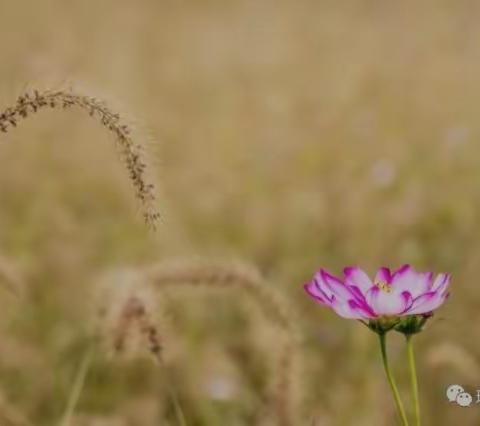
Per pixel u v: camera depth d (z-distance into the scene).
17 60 14.99
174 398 5.80
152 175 4.33
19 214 11.17
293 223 10.92
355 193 11.18
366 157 12.61
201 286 5.95
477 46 17.64
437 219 10.87
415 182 11.63
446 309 8.91
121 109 4.41
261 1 23.73
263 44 18.55
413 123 14.20
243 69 17.33
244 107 15.14
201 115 14.94
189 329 8.41
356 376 8.06
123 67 16.70
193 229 11.37
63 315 9.14
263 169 12.52
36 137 12.78
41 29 18.14
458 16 19.88
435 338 8.58
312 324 9.04
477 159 12.46
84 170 12.56
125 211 11.49
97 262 10.05
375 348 8.44
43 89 4.34
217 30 20.64
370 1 22.77
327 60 17.42
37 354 8.47
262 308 5.98
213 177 12.27
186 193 12.09
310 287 4.14
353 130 13.48
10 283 6.64
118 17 20.95
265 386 7.52
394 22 20.58
